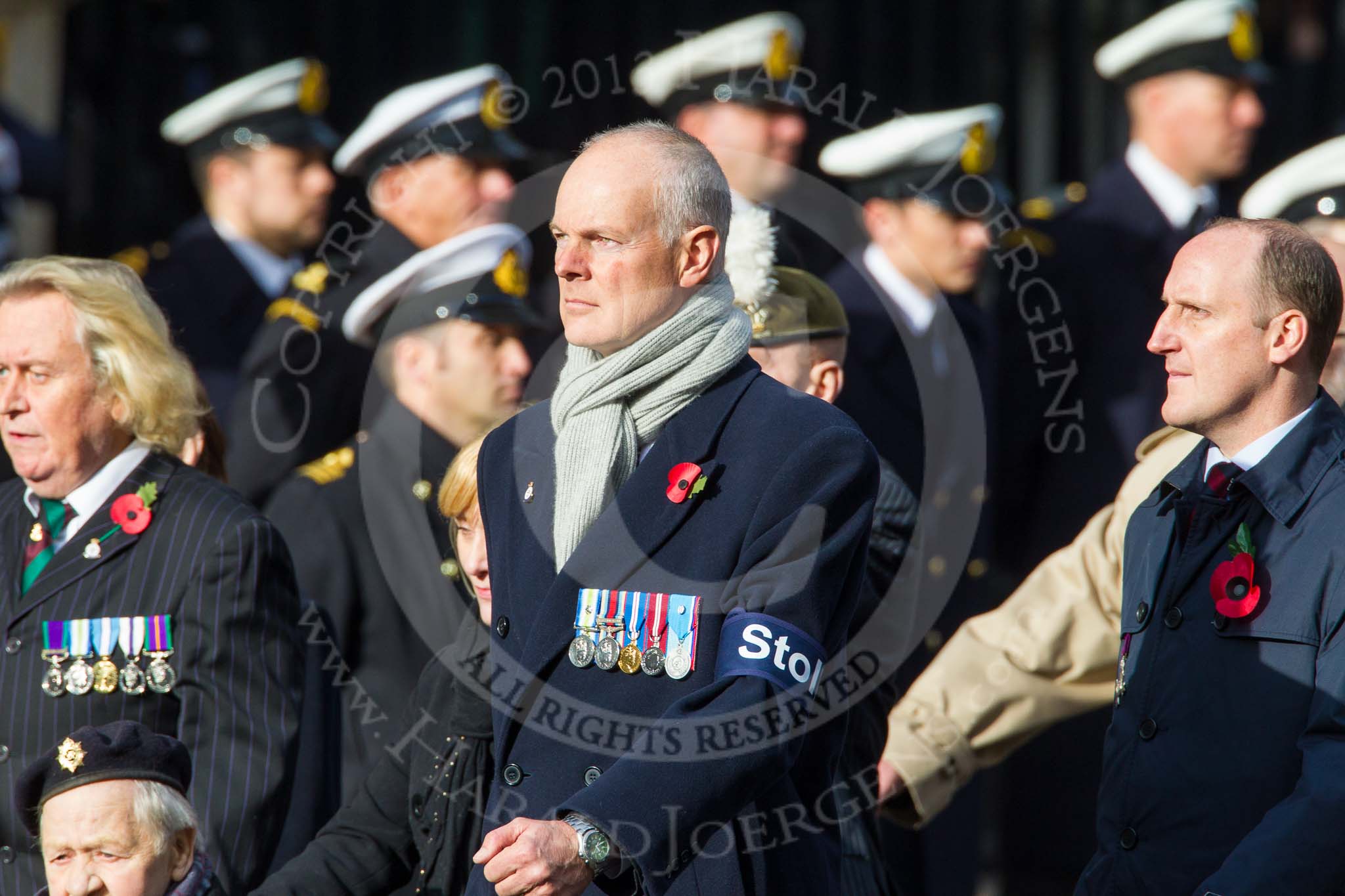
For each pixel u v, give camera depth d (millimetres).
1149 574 12766
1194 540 12500
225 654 13664
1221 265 12391
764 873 11297
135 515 14016
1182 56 21531
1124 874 12328
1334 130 25516
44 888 12984
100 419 14133
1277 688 11828
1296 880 11156
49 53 28141
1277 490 12133
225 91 24406
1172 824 12094
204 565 13781
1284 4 26234
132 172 28047
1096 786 21547
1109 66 22188
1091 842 21516
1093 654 15938
